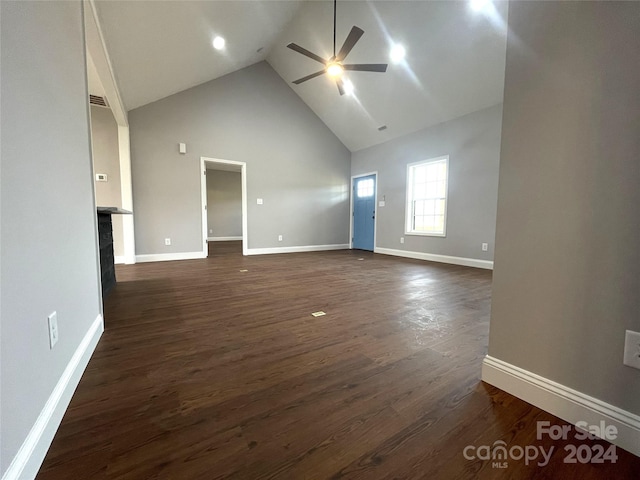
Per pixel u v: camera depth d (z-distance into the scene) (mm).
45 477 790
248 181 5746
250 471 822
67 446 903
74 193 1384
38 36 1016
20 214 800
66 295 1180
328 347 1661
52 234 1050
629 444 893
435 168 5266
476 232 4551
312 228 6664
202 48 3801
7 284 708
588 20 933
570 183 999
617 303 911
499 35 3363
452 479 805
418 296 2775
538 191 1087
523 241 1142
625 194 879
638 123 846
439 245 5113
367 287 3135
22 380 766
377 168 6363
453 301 2609
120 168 4449
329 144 6773
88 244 1616
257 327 1963
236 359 1510
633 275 875
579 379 1007
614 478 808
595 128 931
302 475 812
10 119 773
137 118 4617
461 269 4320
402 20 3754
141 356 1532
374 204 6520
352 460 867
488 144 4363
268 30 4418
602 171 923
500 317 1236
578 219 985
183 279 3492
